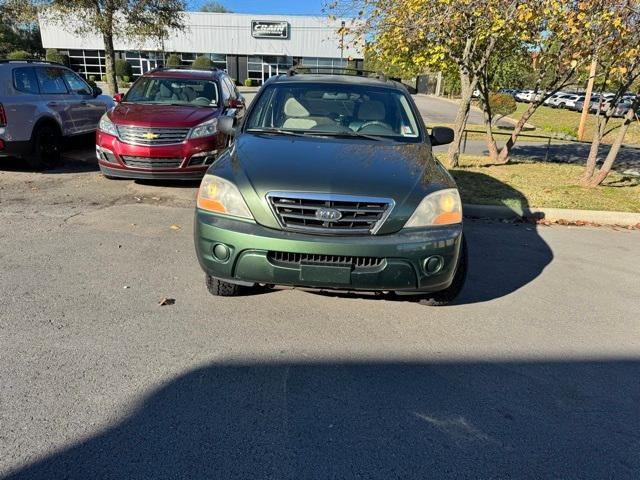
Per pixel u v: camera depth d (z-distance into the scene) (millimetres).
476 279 4637
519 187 8398
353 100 4812
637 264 5262
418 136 4531
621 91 8211
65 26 17625
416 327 3623
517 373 3111
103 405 2596
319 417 2604
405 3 7785
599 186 8820
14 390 2672
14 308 3557
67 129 8719
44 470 2166
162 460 2258
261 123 4527
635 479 2293
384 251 3180
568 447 2480
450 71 9766
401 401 2771
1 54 43375
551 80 11086
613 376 3135
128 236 5180
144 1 13867
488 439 2506
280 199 3242
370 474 2242
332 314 3732
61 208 6082
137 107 7512
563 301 4238
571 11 6879
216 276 3422
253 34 47000
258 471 2225
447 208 3412
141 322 3455
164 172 6922
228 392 2764
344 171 3471
